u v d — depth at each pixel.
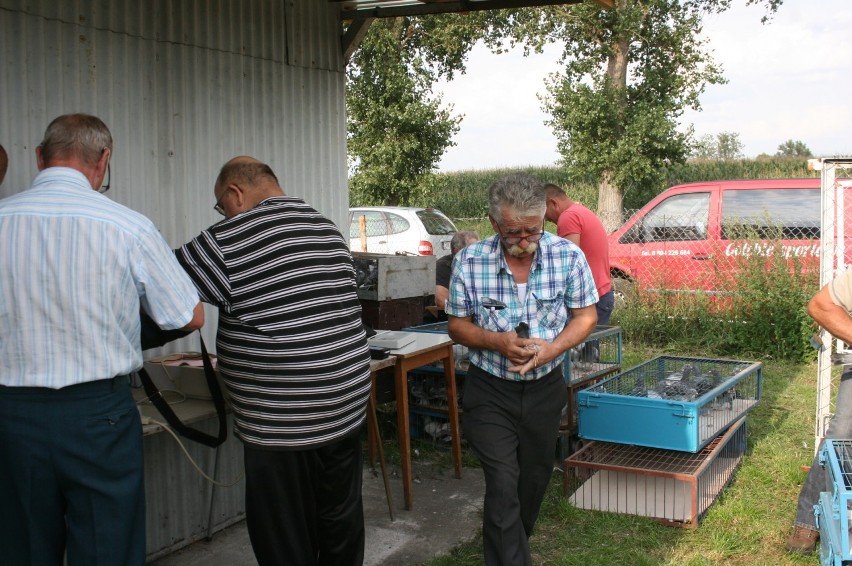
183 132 3.81
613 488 4.31
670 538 3.87
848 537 2.74
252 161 2.89
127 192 3.54
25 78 3.13
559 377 3.13
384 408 5.76
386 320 5.62
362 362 2.86
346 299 2.81
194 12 3.84
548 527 4.05
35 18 3.16
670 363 5.30
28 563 2.33
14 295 2.23
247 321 2.62
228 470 4.11
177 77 3.77
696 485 3.94
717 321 8.38
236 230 2.64
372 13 4.76
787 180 8.50
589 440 4.63
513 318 3.05
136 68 3.57
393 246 12.81
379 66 18.30
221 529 4.09
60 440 2.25
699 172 24.52
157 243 2.43
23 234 2.25
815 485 3.59
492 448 3.00
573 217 5.31
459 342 3.10
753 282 8.09
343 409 2.77
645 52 18.06
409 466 4.29
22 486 2.29
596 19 17.27
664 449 4.29
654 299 8.72
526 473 3.16
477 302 3.08
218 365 2.77
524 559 2.96
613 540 3.87
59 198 2.30
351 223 13.30
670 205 8.93
